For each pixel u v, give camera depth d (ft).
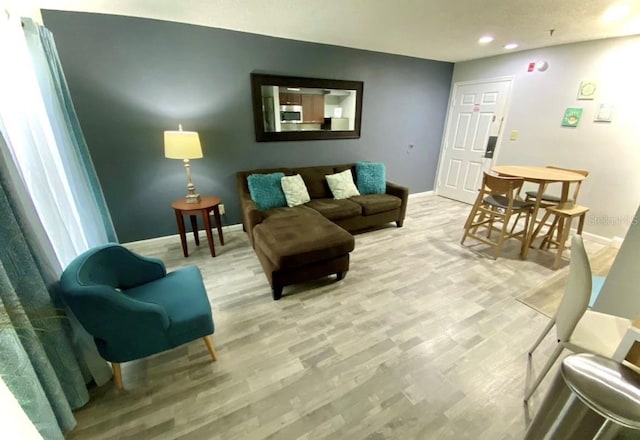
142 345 4.44
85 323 3.92
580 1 7.02
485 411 4.43
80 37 7.75
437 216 13.65
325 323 6.36
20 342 3.21
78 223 6.24
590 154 10.89
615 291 5.41
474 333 6.10
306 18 8.33
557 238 10.31
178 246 10.22
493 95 13.62
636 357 3.24
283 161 11.84
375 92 13.07
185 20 8.52
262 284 7.88
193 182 10.34
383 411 4.41
